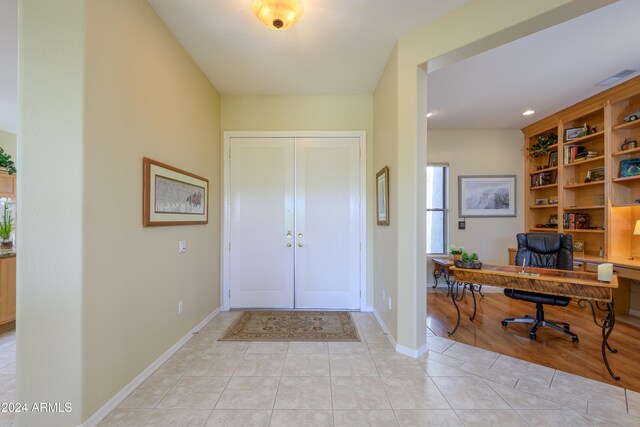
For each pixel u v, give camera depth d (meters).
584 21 2.16
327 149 3.50
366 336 2.73
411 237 2.32
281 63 2.78
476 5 1.95
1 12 2.07
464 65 2.82
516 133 4.79
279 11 1.71
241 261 3.50
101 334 1.58
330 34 2.33
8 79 3.05
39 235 1.44
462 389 1.88
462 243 4.77
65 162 1.44
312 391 1.86
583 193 3.94
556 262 3.03
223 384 1.93
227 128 3.48
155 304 2.11
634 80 3.07
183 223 2.50
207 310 3.07
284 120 3.49
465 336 2.77
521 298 2.81
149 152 2.03
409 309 2.35
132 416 1.61
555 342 2.63
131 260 1.84
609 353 2.41
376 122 3.26
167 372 2.08
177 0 1.95
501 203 4.76
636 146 3.21
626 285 3.36
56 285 1.44
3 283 2.83
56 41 1.44
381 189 2.97
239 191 3.49
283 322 3.08
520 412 1.66
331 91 3.40
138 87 1.90
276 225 3.50
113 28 1.66
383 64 2.79
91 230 1.51
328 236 3.50
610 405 1.72
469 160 4.79
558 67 2.86
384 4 1.99
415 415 1.63
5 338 2.71
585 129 3.80
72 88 1.44
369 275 3.46
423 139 2.34
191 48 2.53
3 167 4.18
